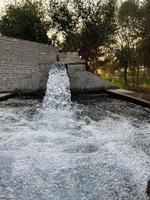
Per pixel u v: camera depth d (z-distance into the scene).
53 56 8.24
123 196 2.98
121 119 5.71
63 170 3.55
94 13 25.38
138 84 25.86
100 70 26.86
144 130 5.02
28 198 2.99
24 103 7.21
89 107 6.70
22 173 3.49
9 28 25.91
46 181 3.31
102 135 4.84
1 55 15.05
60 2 25.52
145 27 24.78
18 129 5.20
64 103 6.86
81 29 25.53
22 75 16.86
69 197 3.00
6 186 3.21
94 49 25.64
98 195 3.02
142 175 3.37
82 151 4.12
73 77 8.28
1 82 14.97
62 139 4.68
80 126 5.37
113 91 7.91
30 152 4.09
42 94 8.16
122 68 26.95
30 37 25.70
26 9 25.92
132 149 4.14
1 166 3.67
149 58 24.98
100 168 3.57
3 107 6.80
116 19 25.83
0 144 4.43
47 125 5.46
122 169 3.54
